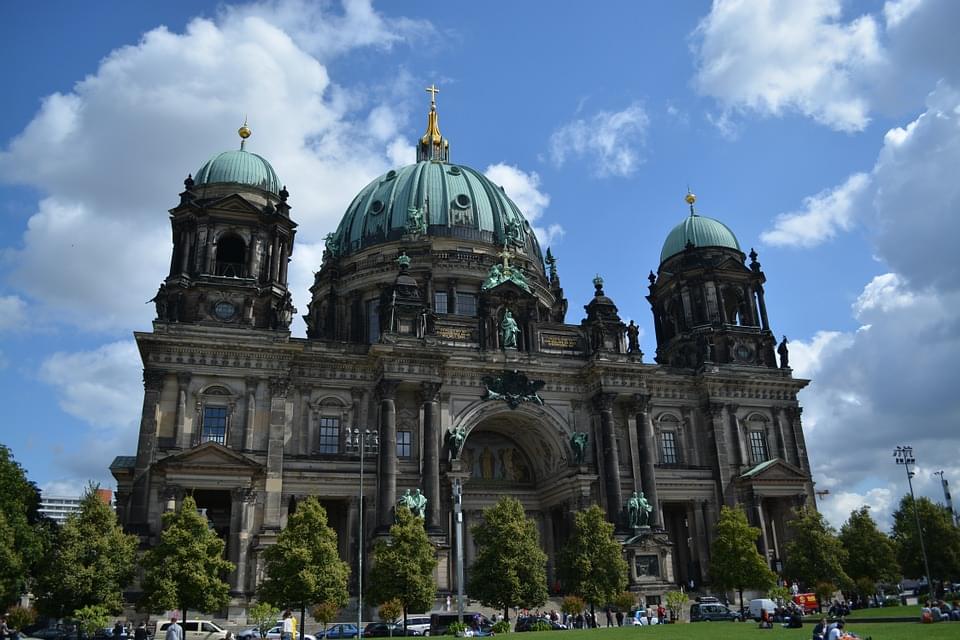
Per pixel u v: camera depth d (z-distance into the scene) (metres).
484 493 92.25
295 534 61.72
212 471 71.44
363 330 100.69
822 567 80.44
